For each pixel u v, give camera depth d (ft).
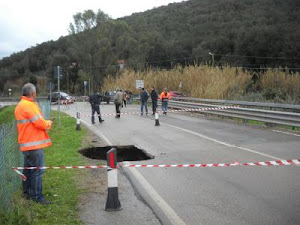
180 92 102.01
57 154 32.40
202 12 384.27
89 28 270.67
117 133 47.73
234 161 28.48
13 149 21.72
